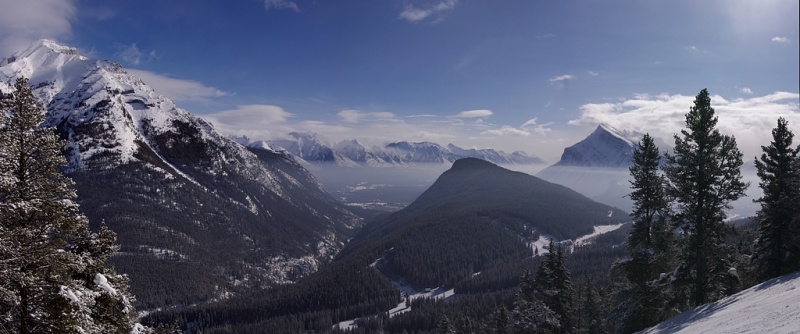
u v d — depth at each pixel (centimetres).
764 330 1240
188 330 15038
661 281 2789
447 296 16025
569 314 3878
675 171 2789
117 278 1742
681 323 2123
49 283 1353
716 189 2706
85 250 1614
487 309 10675
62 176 1505
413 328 11900
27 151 1403
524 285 4303
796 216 2784
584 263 16050
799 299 1441
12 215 1297
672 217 2825
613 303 3394
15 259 1233
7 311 1276
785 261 2892
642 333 2447
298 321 14225
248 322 15375
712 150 2652
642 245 2994
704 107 2686
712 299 2852
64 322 1327
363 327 12556
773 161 2964
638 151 2983
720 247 2689
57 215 1417
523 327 3522
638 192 2956
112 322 1677
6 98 1390
